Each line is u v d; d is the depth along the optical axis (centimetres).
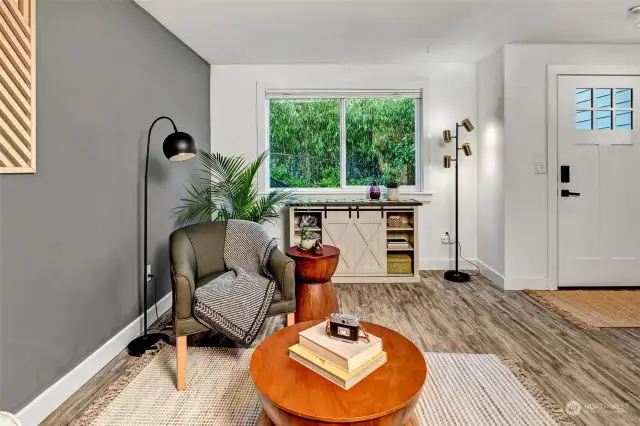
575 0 249
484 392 173
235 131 401
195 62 356
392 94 402
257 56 367
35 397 159
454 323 259
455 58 373
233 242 250
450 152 398
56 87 173
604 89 329
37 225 162
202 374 192
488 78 365
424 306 294
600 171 331
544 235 333
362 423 101
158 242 279
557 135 330
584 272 335
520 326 253
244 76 398
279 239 408
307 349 131
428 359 206
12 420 104
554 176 331
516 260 334
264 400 110
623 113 330
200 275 238
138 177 249
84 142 193
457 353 213
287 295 209
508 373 190
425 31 302
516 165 331
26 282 155
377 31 302
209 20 277
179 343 178
